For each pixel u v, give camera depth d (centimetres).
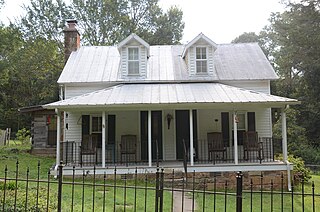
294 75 3306
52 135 2083
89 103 1312
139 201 926
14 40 2038
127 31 3341
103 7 3256
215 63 1750
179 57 1861
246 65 1717
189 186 1256
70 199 873
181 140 1591
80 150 1434
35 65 3228
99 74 1659
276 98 1345
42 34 3166
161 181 596
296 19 2973
